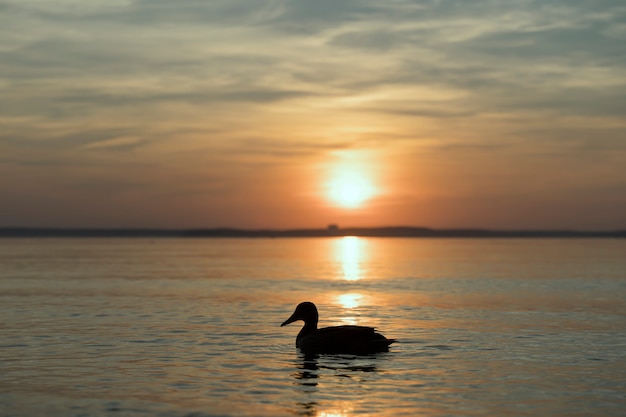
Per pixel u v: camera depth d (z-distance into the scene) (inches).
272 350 1001.5
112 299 1753.2
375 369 860.6
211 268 3329.2
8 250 6648.6
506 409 671.8
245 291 2016.5
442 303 1678.2
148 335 1140.5
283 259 4628.4
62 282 2337.6
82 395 724.7
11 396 721.0
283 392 737.6
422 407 677.9
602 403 693.9
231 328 1224.2
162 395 724.7
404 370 853.8
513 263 3873.0
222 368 866.1
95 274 2783.0
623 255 5280.5
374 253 6176.2
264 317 1384.1
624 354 966.4
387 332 1181.7
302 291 2022.6
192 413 653.9
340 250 7440.9
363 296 1865.2
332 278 2610.7
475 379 801.6
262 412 658.2
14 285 2202.3
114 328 1221.1
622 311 1493.6
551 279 2519.7
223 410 664.4
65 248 7716.5
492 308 1560.0
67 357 941.2
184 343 1059.9
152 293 1932.8
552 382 786.2
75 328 1219.2
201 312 1469.0
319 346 977.5
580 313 1460.4
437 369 858.8
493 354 966.4
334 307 1589.6
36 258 4503.0
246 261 4237.2
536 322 1315.2
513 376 818.8
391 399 708.7
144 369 860.0
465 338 1111.0
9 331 1182.3
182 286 2192.4
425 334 1156.5
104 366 878.4
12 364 891.4
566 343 1061.8
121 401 699.4
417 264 3809.1
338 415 649.0
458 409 670.5
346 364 892.0
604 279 2511.1
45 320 1328.7
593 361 913.5
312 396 719.7
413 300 1754.4
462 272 2997.0
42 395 724.7
